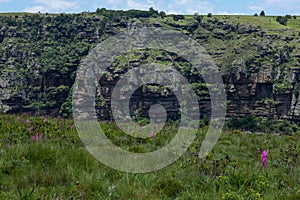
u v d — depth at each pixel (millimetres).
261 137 15289
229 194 6746
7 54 145875
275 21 180375
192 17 166875
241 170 8555
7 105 126875
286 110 124375
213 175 8148
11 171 7578
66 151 9172
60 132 12711
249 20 171500
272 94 126938
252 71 128375
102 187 7090
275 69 130250
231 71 127500
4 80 132875
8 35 155250
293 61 132500
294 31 158750
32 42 153500
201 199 6809
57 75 132500
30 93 130125
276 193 7352
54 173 7562
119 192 6941
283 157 10922
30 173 7379
